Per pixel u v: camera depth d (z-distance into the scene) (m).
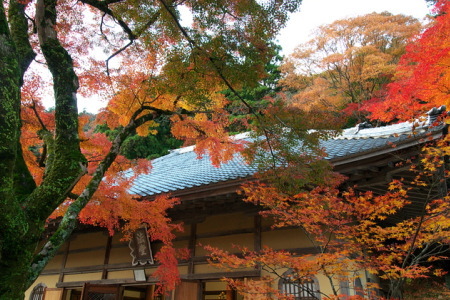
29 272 2.98
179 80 4.92
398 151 5.00
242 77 4.80
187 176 8.85
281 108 4.61
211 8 4.73
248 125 5.34
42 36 4.19
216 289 11.19
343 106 21.70
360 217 5.10
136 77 5.57
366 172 5.62
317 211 4.69
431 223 4.66
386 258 4.72
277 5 4.68
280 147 4.64
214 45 4.62
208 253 7.62
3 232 2.72
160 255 6.81
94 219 6.46
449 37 8.85
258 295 4.88
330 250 5.12
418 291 7.38
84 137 6.04
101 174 4.14
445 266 9.51
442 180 4.70
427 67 8.49
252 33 4.73
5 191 2.74
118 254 9.25
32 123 5.72
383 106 9.35
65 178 3.49
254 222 7.29
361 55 20.77
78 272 9.78
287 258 4.43
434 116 5.54
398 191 5.21
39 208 3.19
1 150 2.70
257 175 4.86
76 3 5.37
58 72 4.07
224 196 6.61
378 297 4.72
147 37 5.21
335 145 7.67
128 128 4.72
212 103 5.70
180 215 8.39
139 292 11.42
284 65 23.56
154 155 22.23
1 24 2.95
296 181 4.53
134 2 4.91
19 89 2.98
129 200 6.07
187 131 5.95
